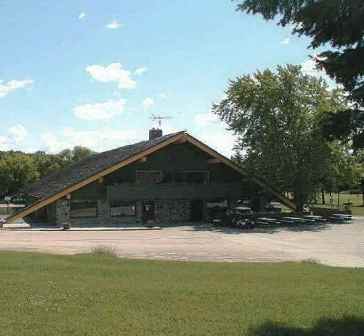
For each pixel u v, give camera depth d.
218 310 10.31
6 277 13.05
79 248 29.62
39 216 52.19
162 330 8.98
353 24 8.50
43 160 93.44
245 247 32.03
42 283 12.33
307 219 48.03
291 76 50.59
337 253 29.97
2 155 91.12
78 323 9.24
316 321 9.86
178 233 39.88
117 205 46.75
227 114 53.41
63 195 43.97
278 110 51.16
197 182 49.75
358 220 51.34
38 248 29.31
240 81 52.50
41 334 8.66
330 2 8.39
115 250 29.27
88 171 48.66
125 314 9.85
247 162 52.41
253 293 11.84
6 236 36.97
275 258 27.20
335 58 9.12
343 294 12.26
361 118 9.40
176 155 48.91
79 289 11.71
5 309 10.05
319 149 49.97
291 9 9.09
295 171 50.97
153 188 47.25
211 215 50.09
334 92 49.94
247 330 9.12
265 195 51.50
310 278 14.78
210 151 47.69
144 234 38.97
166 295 11.34
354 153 9.84
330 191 57.91
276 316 10.04
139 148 48.00
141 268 15.72
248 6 9.30
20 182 85.69
